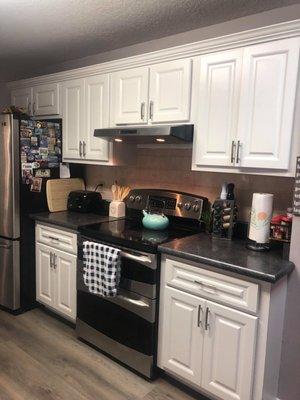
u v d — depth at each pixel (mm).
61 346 2400
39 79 2996
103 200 3018
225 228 2084
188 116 2061
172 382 2059
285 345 1786
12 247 2754
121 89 2383
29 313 2883
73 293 2520
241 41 1789
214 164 1973
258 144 1784
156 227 2336
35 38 2598
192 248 1883
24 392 1929
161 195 2512
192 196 2361
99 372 2131
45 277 2762
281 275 1564
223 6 2021
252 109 1788
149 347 2004
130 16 2176
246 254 1794
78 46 2795
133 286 2037
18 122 2662
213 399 1859
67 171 3059
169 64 2109
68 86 2773
